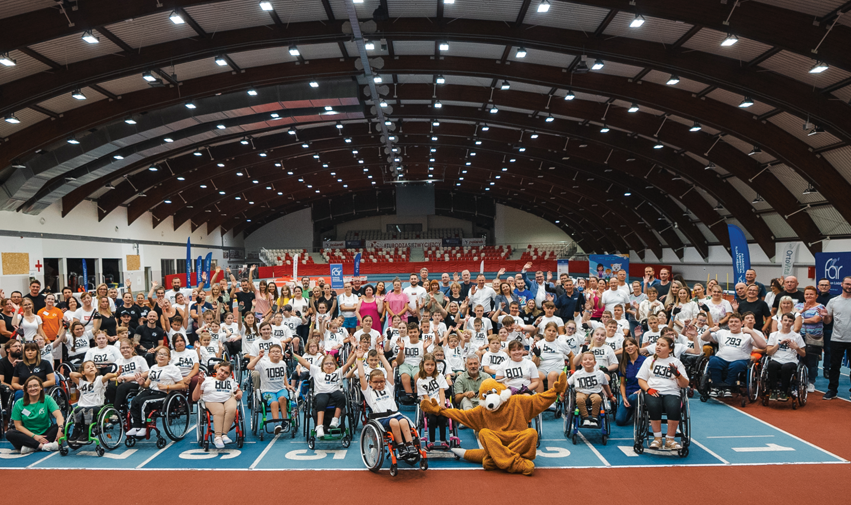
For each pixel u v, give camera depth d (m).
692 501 6.40
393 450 7.50
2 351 10.05
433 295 12.98
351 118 24.98
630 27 14.06
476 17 15.44
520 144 29.80
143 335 12.01
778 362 10.13
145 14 12.74
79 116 19.16
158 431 8.66
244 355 10.64
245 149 30.83
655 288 13.64
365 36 15.56
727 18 12.65
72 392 10.79
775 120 19.52
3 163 18.98
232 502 6.52
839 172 19.94
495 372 9.27
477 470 7.53
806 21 12.70
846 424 9.19
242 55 18.11
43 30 12.65
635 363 9.48
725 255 35.00
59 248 28.30
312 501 6.51
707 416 9.83
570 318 13.10
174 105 19.97
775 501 6.37
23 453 8.45
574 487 6.85
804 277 26.59
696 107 19.44
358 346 8.59
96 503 6.55
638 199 40.66
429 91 22.89
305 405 8.69
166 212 41.16
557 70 18.95
